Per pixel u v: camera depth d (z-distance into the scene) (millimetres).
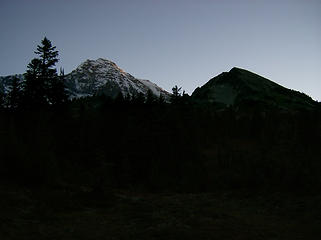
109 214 18500
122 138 47594
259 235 14586
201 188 38688
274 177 35656
